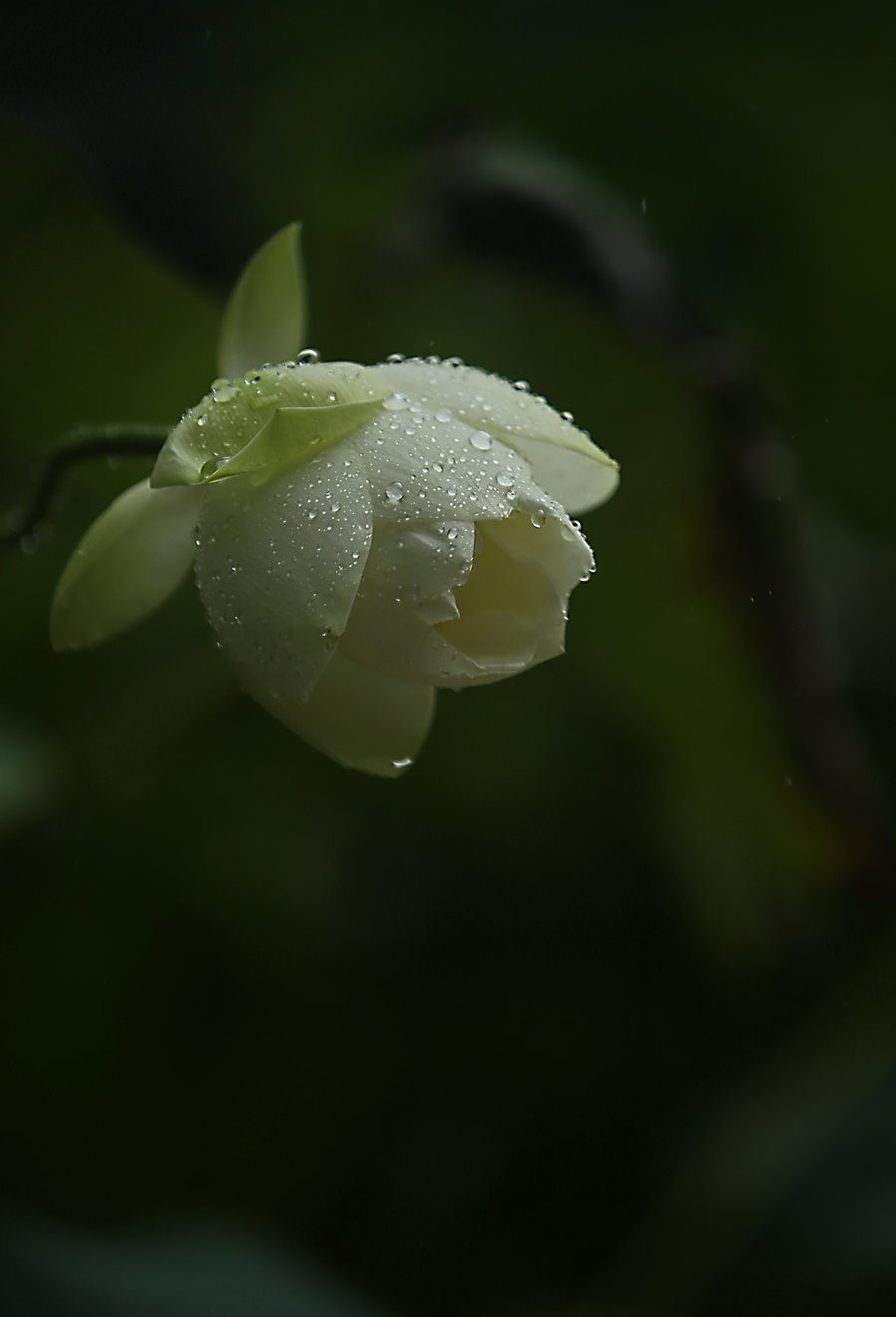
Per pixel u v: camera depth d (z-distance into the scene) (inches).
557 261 35.4
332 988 37.9
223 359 31.2
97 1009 37.3
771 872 36.8
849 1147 34.7
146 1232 35.0
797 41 36.9
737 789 36.6
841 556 37.9
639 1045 37.8
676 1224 34.7
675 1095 37.5
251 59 35.9
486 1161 37.6
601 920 38.1
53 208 35.2
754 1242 34.3
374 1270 37.2
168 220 35.5
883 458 38.2
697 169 37.5
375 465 29.6
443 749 37.9
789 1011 37.4
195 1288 33.9
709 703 36.4
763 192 37.6
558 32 36.8
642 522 36.0
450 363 30.9
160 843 37.6
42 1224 34.2
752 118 37.4
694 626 36.1
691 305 35.4
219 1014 37.7
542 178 35.7
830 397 37.8
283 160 35.9
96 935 37.3
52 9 35.0
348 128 36.2
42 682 37.4
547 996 38.0
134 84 35.4
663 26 36.8
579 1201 37.4
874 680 37.7
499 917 38.2
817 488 38.2
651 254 35.5
